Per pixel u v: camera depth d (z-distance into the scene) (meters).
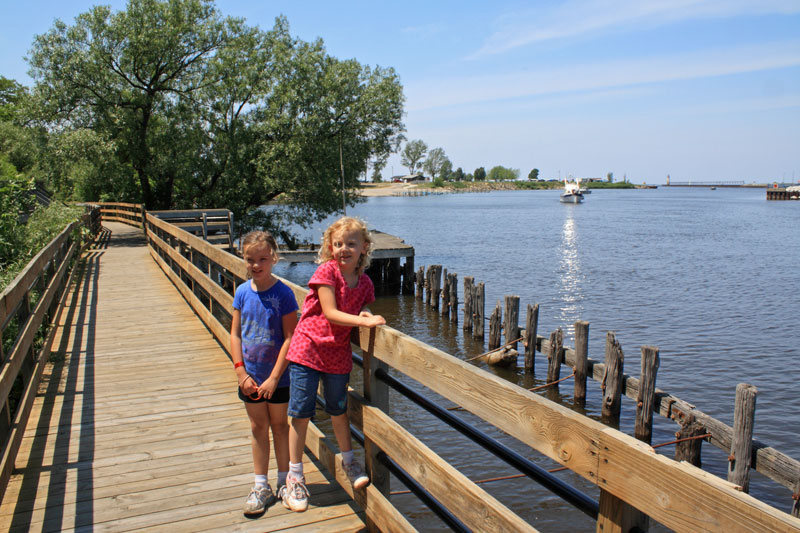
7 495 3.53
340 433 3.14
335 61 25.91
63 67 21.89
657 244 33.88
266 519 3.21
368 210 77.00
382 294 20.64
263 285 3.23
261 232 3.19
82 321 8.32
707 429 7.30
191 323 8.21
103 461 4.00
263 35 25.70
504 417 2.01
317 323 2.97
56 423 4.70
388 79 25.83
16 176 12.09
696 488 1.27
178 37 23.59
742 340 13.30
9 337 6.34
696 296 18.56
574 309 16.91
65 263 10.46
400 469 2.91
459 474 2.30
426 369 2.50
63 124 23.03
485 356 12.44
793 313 15.98
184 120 24.42
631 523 1.57
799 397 9.81
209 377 5.88
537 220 55.72
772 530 1.10
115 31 22.41
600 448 1.57
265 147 24.44
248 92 24.78
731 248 31.66
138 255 16.39
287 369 3.26
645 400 8.32
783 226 46.25
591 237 38.34
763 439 8.34
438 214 66.88
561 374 11.50
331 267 2.88
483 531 2.11
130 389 5.52
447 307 16.67
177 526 3.15
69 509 3.35
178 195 27.77
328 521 3.18
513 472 7.12
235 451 4.16
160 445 4.26
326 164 25.83
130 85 24.41
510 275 23.05
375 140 26.67
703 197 127.31
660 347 12.81
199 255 9.21
